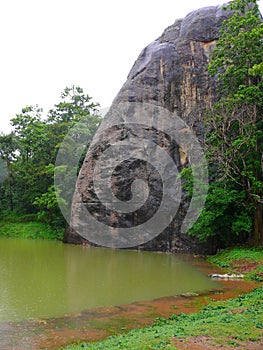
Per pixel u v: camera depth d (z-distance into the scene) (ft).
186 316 28.81
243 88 55.42
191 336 21.58
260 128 58.54
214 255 60.64
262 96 53.98
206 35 76.74
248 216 57.77
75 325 27.09
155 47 82.07
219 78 61.05
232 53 58.18
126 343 20.86
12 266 51.16
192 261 57.88
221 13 77.25
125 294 36.63
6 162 112.27
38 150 105.29
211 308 31.09
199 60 75.05
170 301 34.17
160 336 21.77
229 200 56.29
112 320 28.40
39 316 29.17
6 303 32.68
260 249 54.65
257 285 40.91
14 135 113.60
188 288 39.40
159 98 75.77
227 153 54.24
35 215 103.50
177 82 75.05
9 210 111.96
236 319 25.13
